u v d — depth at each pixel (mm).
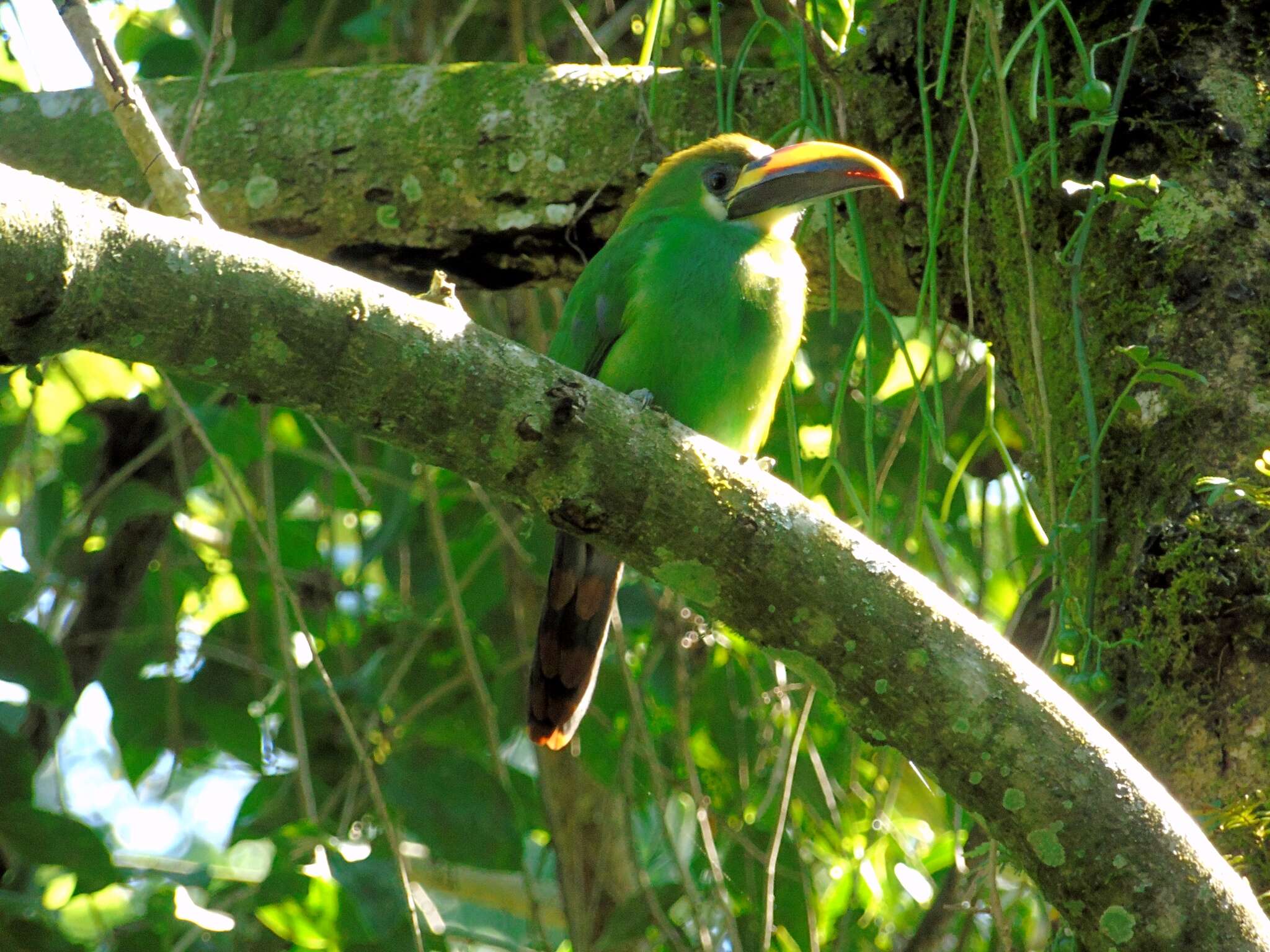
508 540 9523
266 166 9141
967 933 8062
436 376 5273
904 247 8547
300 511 12336
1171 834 5207
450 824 9133
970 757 5340
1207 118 6949
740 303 8156
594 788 10992
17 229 4711
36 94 9500
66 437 11797
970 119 7262
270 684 10695
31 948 7887
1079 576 6816
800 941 9352
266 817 9305
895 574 5484
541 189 9039
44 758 10953
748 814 9969
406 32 11242
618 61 11523
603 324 8461
